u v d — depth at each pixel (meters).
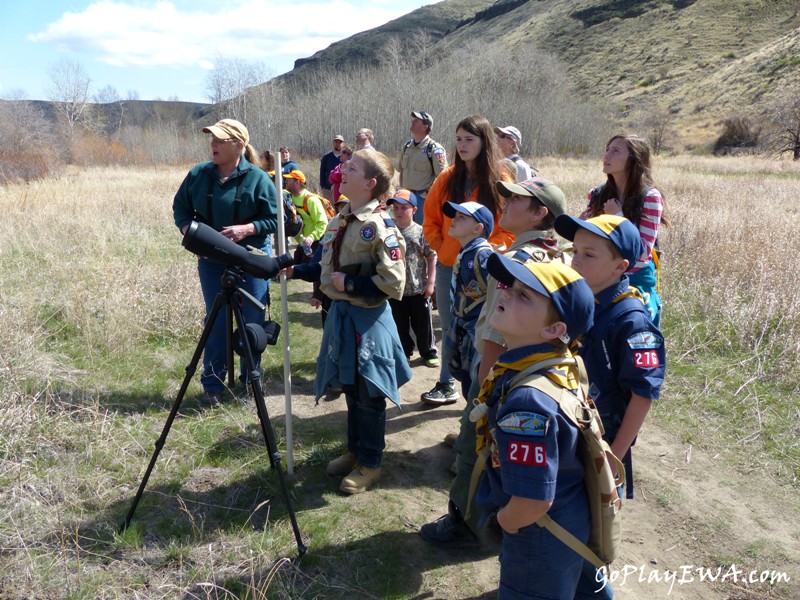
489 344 2.95
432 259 5.62
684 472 4.25
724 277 7.80
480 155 4.23
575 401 2.15
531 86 64.94
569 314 2.12
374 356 3.70
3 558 3.12
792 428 4.68
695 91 74.25
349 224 3.73
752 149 52.56
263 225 4.76
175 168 44.94
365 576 3.19
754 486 4.09
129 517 3.39
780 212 12.81
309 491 3.87
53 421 4.33
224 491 3.81
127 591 3.00
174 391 5.09
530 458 2.06
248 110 58.62
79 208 12.83
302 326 7.10
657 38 96.12
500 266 2.15
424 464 4.29
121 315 6.13
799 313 6.25
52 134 47.41
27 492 3.59
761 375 5.44
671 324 6.68
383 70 62.00
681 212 12.02
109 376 5.22
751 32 87.19
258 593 2.97
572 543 2.23
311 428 4.66
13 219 10.88
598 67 96.44
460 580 3.20
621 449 2.61
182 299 6.65
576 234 2.69
